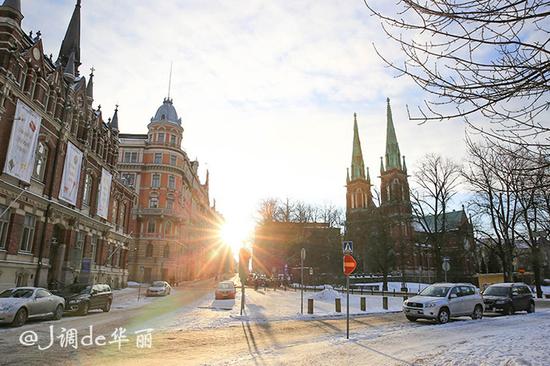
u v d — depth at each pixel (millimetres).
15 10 23125
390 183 82812
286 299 33031
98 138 36719
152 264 66125
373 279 70250
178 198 71125
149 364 8844
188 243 85375
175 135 71812
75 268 31438
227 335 13766
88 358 9305
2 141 22125
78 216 32188
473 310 19219
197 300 32062
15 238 24172
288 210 76000
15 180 23953
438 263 45219
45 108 26891
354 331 15117
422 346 10852
